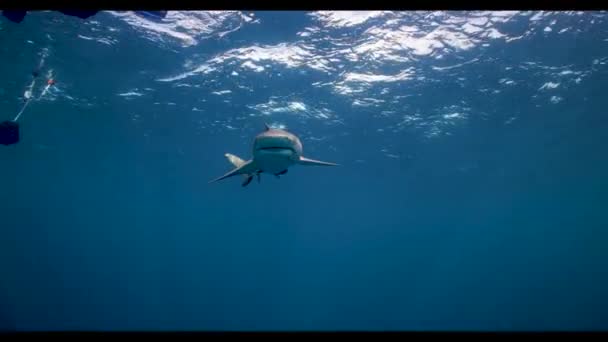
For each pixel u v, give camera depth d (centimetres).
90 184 4831
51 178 4594
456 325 5534
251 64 1717
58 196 5838
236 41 1554
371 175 3756
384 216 6669
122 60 1711
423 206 5562
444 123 2380
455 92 1942
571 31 1435
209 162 3506
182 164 3619
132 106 2228
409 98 2014
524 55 1599
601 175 3706
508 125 2431
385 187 4341
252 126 2456
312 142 2745
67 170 4128
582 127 2483
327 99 2031
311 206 5762
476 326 5369
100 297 7412
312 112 2208
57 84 1958
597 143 2788
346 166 3391
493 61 1642
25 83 1947
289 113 2222
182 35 1527
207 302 7575
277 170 589
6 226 9931
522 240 9875
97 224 9112
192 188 4697
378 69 1723
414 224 7544
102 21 1430
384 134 2577
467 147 2877
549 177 3841
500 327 5191
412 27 1435
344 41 1526
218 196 5084
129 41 1559
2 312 4959
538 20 1380
